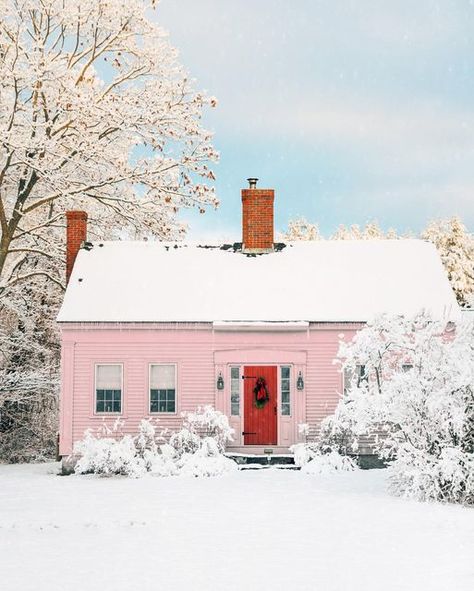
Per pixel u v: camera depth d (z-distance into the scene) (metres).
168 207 30.19
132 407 24.66
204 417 23.44
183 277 26.81
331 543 12.68
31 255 30.56
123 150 31.97
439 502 16.70
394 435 17.77
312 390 24.73
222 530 13.89
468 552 11.87
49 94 28.39
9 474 24.09
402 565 11.12
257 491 18.81
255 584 10.14
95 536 13.42
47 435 30.64
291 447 23.28
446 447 16.73
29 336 30.91
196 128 29.72
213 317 24.91
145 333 24.92
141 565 11.24
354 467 23.11
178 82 30.12
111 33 30.48
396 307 25.44
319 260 27.75
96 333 24.86
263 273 27.06
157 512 15.90
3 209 28.69
